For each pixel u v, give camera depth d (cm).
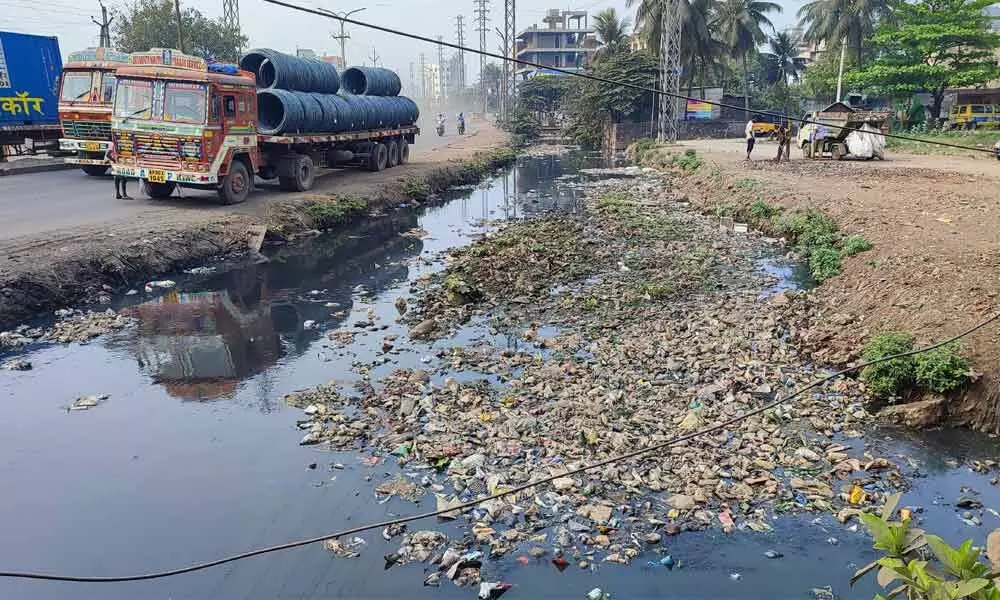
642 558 528
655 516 578
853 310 1023
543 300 1223
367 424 743
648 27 5188
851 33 4909
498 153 4144
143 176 1678
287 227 1772
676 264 1474
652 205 2347
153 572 521
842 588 493
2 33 2325
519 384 841
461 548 538
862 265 1225
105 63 2138
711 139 5278
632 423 734
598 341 994
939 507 595
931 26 4056
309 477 648
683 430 718
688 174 3031
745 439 700
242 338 1047
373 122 2686
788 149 2977
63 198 1819
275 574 516
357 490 624
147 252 1362
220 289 1319
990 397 730
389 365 925
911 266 1110
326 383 869
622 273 1409
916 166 2670
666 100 4766
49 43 2503
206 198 1895
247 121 1822
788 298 1162
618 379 853
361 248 1730
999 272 1013
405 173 2781
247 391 853
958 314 873
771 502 600
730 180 2386
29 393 848
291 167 2078
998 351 768
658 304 1184
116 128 1661
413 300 1248
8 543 559
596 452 672
